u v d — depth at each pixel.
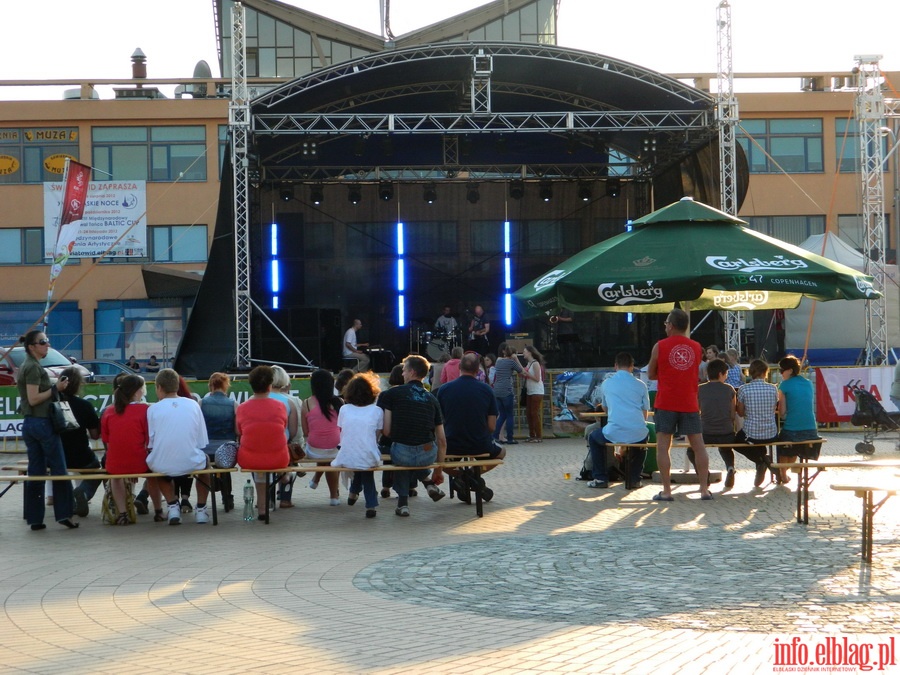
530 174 27.39
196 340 23.31
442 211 27.30
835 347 27.23
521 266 27.39
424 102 25.20
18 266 40.88
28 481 10.09
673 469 14.20
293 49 44.91
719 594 6.48
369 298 27.06
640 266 11.85
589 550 8.19
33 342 9.98
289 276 26.78
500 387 18.95
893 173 37.19
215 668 4.99
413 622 5.93
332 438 11.48
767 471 13.24
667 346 11.09
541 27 45.53
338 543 8.96
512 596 6.62
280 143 24.73
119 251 39.50
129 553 8.67
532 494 11.98
